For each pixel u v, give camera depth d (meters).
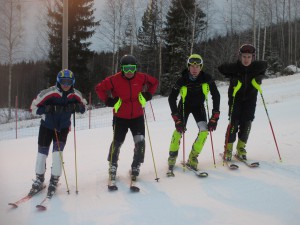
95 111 19.25
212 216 3.16
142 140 4.12
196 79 4.20
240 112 4.52
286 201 3.36
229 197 3.54
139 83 4.08
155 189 3.87
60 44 24.95
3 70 39.94
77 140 7.20
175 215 3.23
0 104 39.44
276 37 41.31
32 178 4.48
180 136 4.39
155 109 15.91
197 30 29.48
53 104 3.89
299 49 38.72
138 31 30.59
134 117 4.15
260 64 4.34
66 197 3.76
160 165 4.72
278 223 2.96
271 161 4.55
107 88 4.07
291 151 4.86
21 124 17.98
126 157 5.22
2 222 3.19
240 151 4.66
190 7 27.91
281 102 11.99
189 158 4.48
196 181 4.04
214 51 32.62
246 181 3.93
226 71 4.46
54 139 3.97
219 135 6.27
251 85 4.39
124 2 27.08
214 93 4.28
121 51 29.91
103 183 4.15
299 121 6.90
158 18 28.77
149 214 3.28
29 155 5.97
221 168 4.44
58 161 3.86
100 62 40.41
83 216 3.29
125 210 3.38
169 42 28.03
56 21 25.17
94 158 5.35
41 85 46.31
